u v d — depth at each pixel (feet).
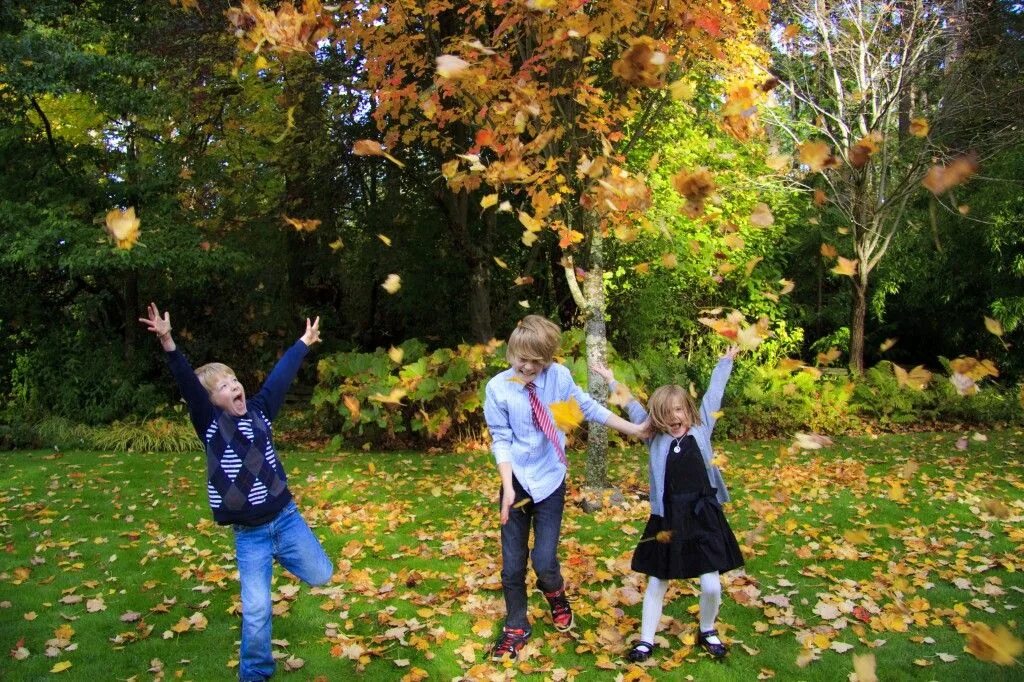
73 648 12.26
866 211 37.35
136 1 38.06
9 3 32.40
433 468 27.94
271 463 10.74
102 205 35.68
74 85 32.14
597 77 21.62
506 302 45.83
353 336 50.98
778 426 34.71
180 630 12.86
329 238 43.91
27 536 18.66
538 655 11.77
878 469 26.53
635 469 26.68
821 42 37.11
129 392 35.76
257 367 44.16
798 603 13.85
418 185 40.45
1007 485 23.70
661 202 33.83
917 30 35.73
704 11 17.16
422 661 11.80
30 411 35.63
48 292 39.09
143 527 19.43
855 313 38.58
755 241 40.19
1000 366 44.62
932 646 12.05
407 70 26.96
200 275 36.78
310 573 11.02
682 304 43.62
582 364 31.40
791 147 39.83
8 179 34.63
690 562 11.46
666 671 11.34
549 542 11.65
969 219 39.58
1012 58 35.06
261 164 41.70
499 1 17.83
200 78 38.83
